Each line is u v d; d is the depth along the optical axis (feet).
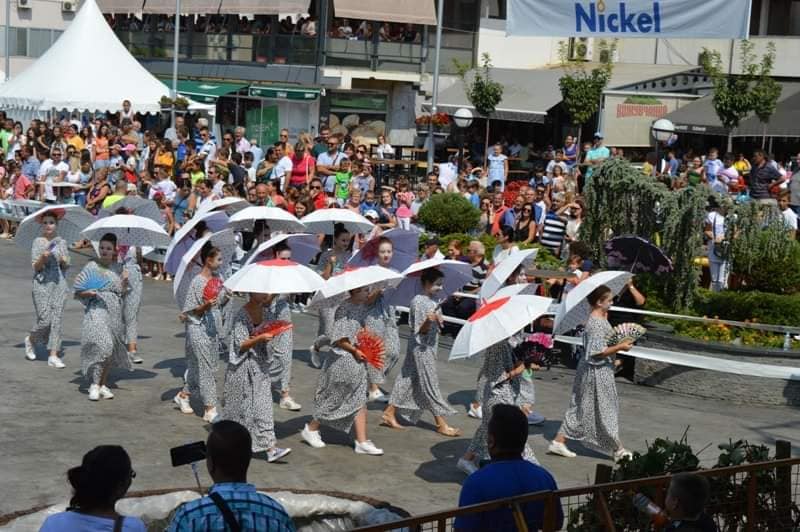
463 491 21.12
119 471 18.22
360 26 120.47
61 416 39.42
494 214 65.05
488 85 102.58
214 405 39.65
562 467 36.47
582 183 79.77
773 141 101.55
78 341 51.57
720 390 46.78
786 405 46.03
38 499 31.04
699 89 101.71
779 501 25.25
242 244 60.64
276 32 123.85
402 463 36.29
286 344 42.06
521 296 33.40
